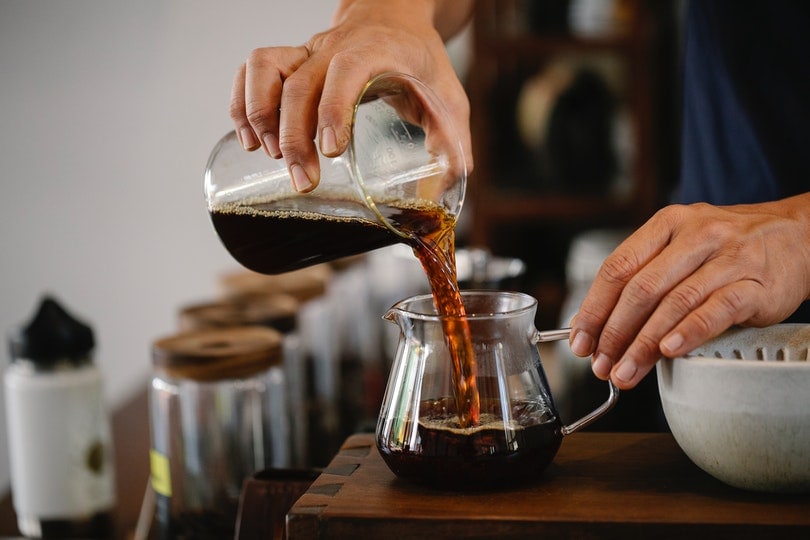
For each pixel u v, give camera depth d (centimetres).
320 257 87
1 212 279
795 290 74
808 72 109
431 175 86
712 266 72
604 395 171
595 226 282
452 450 71
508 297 81
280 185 82
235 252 88
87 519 129
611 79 264
